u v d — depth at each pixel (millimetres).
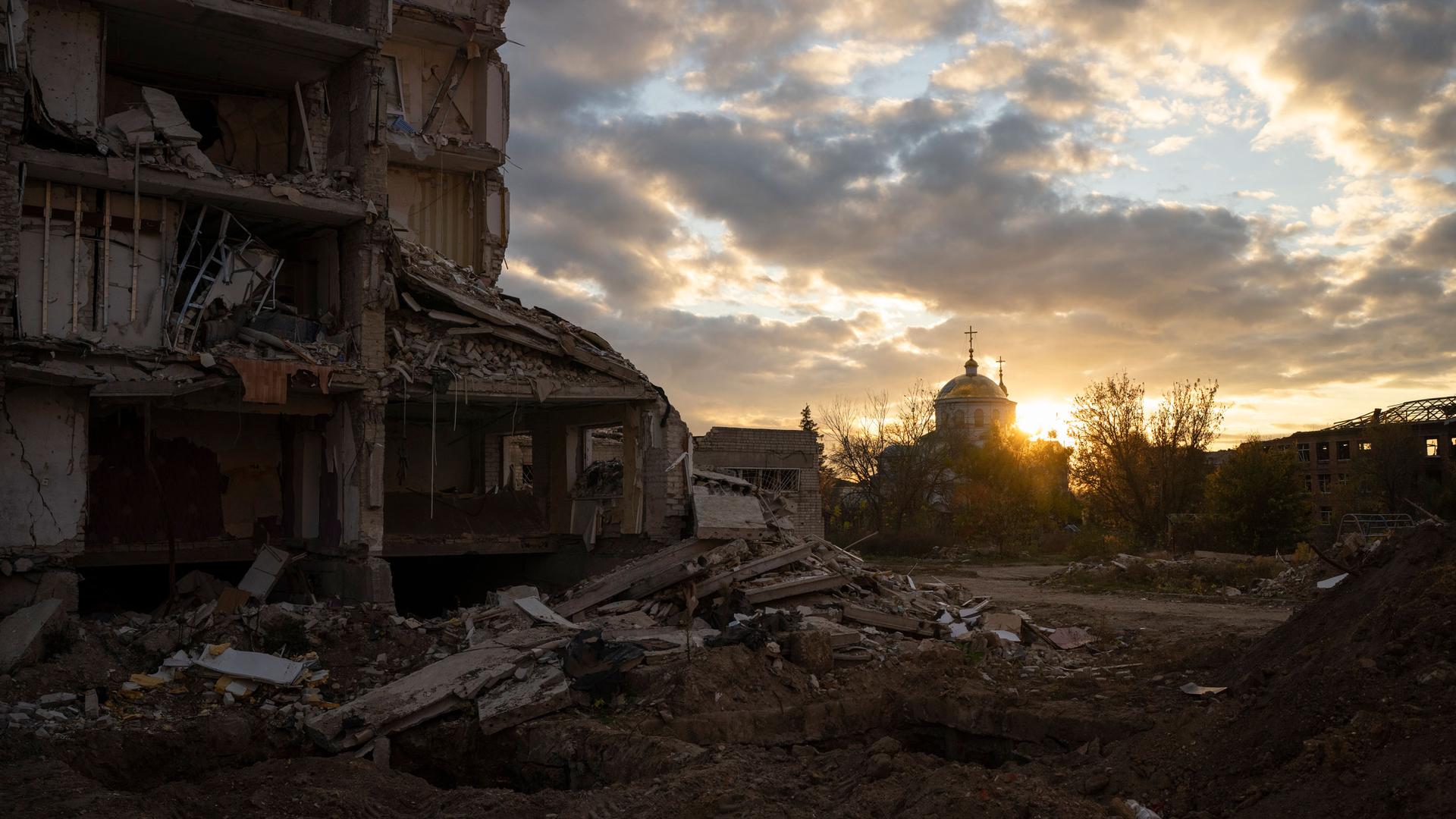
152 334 16328
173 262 16719
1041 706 12242
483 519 22859
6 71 14797
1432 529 10633
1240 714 9234
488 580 25188
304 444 19438
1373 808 6957
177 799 9922
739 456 32781
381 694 13172
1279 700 8953
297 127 20125
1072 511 67750
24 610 14125
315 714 13250
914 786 8516
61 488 15578
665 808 9023
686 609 17375
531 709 12703
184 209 16969
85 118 16406
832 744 13055
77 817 9062
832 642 15070
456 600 24031
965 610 18656
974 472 57062
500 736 12688
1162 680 12578
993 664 15250
